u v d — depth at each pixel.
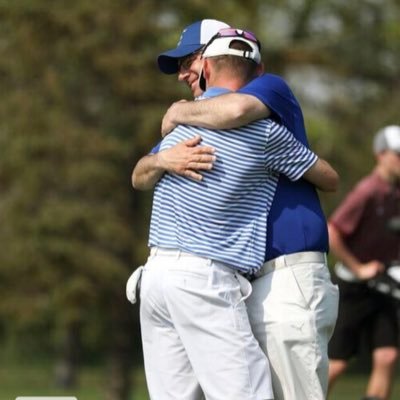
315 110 68.56
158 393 16.86
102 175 56.12
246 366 15.96
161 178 16.69
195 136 16.38
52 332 61.88
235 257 16.16
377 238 27.58
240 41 16.94
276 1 65.50
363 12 71.38
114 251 58.12
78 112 58.28
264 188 16.53
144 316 16.89
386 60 72.06
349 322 27.62
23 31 56.91
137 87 56.50
